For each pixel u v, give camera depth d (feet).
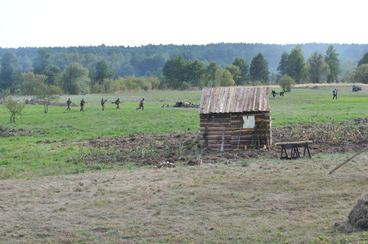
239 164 111.24
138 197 82.48
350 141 139.13
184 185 90.33
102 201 80.53
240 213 71.05
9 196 86.99
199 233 62.59
